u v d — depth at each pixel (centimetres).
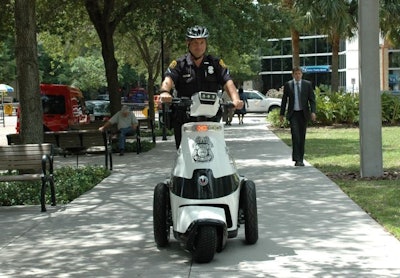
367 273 606
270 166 1416
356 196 997
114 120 1827
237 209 661
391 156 1538
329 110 2834
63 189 1102
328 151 1725
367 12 1171
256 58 5662
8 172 1270
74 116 2148
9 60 6034
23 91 1282
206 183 638
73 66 5762
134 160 1659
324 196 1016
